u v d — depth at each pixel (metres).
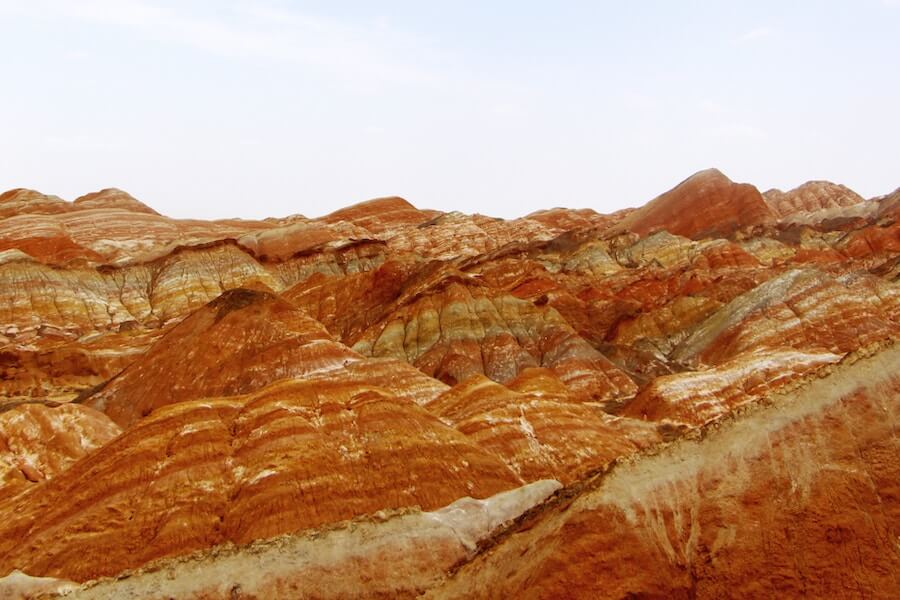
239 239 150.88
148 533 40.38
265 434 45.44
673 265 137.62
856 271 105.50
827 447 30.92
